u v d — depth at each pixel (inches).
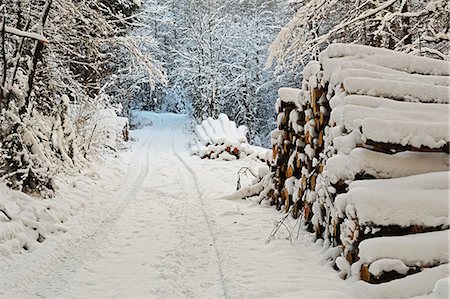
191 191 398.6
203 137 698.2
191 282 186.4
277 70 396.5
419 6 417.7
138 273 195.6
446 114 185.6
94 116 541.3
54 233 253.3
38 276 193.9
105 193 379.6
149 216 304.3
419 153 187.0
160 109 1710.1
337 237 197.0
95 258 216.5
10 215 238.5
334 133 199.8
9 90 291.7
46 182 311.4
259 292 165.9
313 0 349.1
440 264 156.5
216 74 1078.4
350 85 192.9
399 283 153.7
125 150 743.1
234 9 1145.4
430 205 166.2
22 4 302.4
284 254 207.8
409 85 197.3
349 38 438.3
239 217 286.4
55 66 402.9
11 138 288.4
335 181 188.9
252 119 1120.8
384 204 166.4
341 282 173.3
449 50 382.3
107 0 472.4
